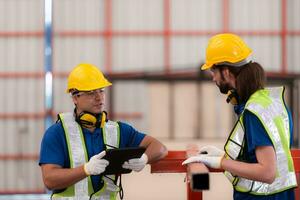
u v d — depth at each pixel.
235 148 3.56
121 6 15.13
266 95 3.59
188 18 15.19
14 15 15.04
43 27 15.08
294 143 14.93
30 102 15.21
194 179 3.27
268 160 3.37
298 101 15.09
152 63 15.27
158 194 13.08
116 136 4.25
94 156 3.78
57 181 3.84
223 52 3.66
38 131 15.27
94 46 15.21
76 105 4.16
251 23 15.16
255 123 3.43
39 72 15.17
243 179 3.65
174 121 15.25
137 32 15.21
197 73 15.16
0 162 15.27
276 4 15.08
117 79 15.30
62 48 15.16
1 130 15.25
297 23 15.09
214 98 15.14
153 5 15.16
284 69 15.20
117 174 4.00
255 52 15.19
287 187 3.58
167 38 15.23
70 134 4.09
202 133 15.16
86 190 4.08
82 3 15.06
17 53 15.16
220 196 13.09
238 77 3.62
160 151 4.23
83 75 4.09
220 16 15.16
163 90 15.30
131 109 15.34
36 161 15.30
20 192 15.24
